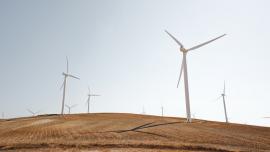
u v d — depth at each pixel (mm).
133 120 58438
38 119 65938
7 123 58750
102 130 41750
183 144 29062
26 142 31078
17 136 36875
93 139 33250
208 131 40812
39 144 29719
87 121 56375
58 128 45250
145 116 77312
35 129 44625
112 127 45406
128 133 38219
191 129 42875
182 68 57781
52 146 28688
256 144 30469
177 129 42500
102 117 71125
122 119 61688
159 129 42312
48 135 37406
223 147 27891
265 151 26406
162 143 29797
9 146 28625
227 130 43094
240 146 29000
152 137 34656
